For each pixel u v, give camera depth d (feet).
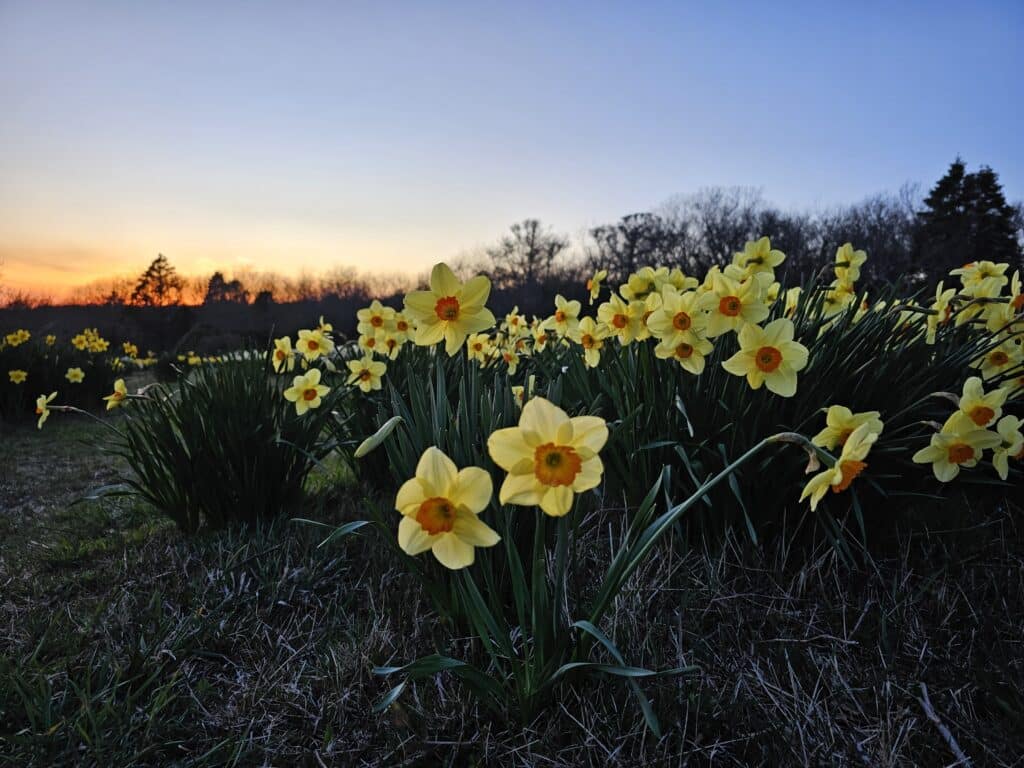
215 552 3.36
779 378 2.23
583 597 2.49
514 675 2.00
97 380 10.40
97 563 3.59
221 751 2.10
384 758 2.03
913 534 2.81
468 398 2.72
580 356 3.79
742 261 3.24
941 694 2.11
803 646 2.34
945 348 3.19
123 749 2.05
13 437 7.86
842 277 3.25
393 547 2.37
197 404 3.75
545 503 1.51
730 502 2.71
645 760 1.92
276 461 3.78
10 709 2.23
